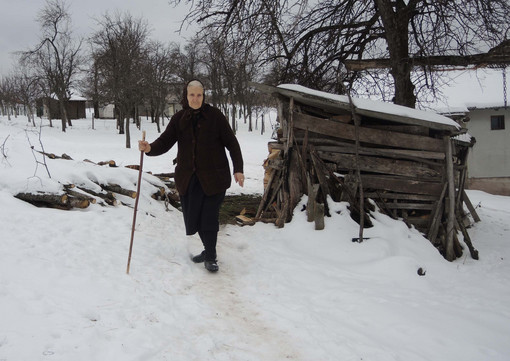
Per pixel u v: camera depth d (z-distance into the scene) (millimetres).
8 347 2273
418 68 9375
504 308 3893
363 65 9547
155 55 41000
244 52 9297
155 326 2855
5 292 2889
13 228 4207
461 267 5668
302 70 10281
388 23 8516
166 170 16281
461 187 8883
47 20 37938
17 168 6008
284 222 6289
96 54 34031
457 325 3344
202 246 4953
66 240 4172
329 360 2701
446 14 8102
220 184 4000
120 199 6367
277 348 2811
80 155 19938
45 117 60844
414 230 6578
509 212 11828
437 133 6746
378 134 6586
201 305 3334
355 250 5352
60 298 2996
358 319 3396
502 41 8367
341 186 6516
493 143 17234
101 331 2645
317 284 4176
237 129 49906
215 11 9227
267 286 3986
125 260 4008
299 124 6520
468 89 17453
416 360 2781
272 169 6785
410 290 4238
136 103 38969
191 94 3916
